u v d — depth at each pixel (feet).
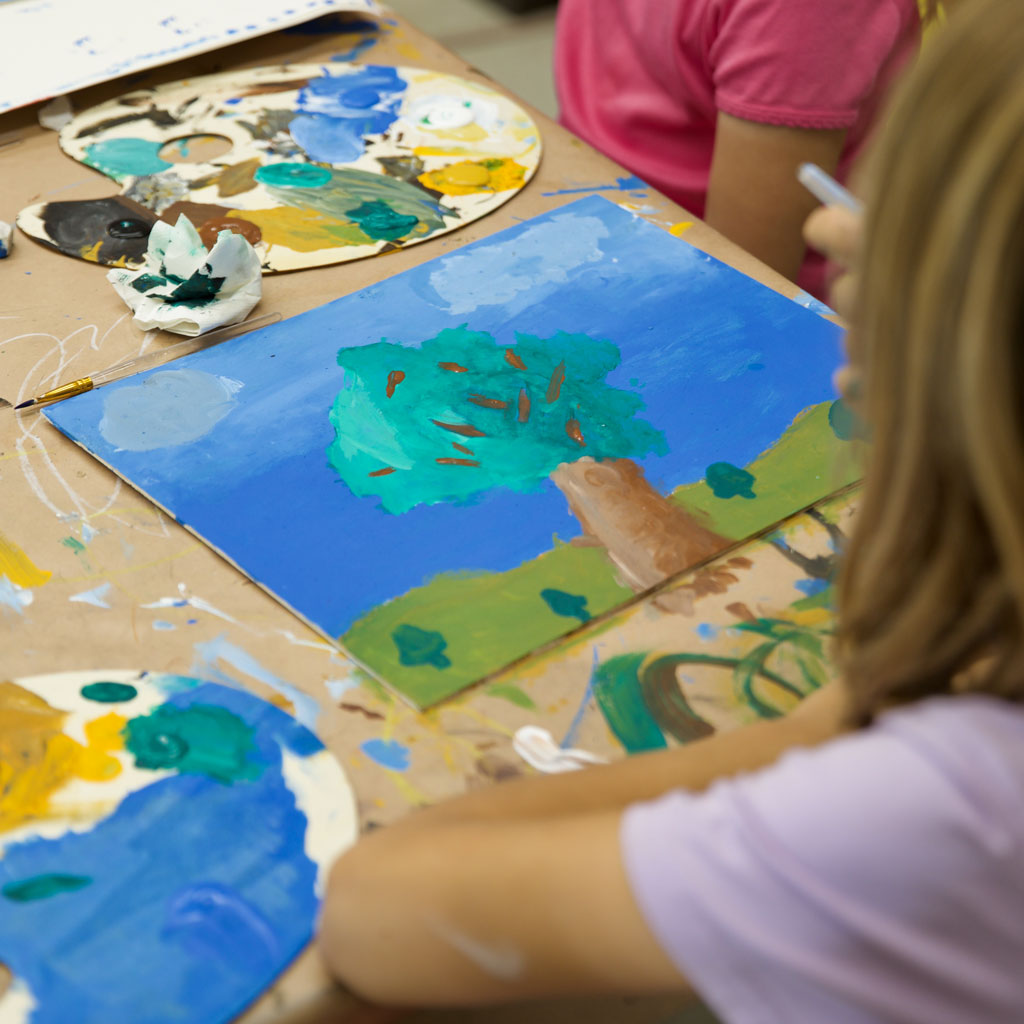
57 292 3.07
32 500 2.46
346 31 4.25
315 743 2.01
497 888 1.48
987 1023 1.30
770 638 2.22
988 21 1.20
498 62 9.69
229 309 2.92
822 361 2.84
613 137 4.32
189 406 2.67
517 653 2.15
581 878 1.41
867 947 1.27
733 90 3.67
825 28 3.45
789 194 3.78
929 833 1.26
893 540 1.42
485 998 1.59
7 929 1.72
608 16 4.12
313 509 2.42
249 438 2.59
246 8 4.10
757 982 1.33
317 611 2.21
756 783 1.37
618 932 1.39
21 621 2.20
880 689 1.52
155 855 1.83
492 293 3.05
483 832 1.57
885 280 1.31
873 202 1.33
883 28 3.49
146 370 2.78
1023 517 1.26
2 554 2.33
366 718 2.06
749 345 2.89
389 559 2.32
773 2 3.45
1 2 4.04
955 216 1.19
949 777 1.27
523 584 2.28
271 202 3.38
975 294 1.19
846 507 2.48
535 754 2.02
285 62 4.05
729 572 2.34
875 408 1.39
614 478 2.52
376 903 1.58
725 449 2.60
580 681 2.13
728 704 2.11
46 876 1.79
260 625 2.21
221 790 1.93
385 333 2.91
